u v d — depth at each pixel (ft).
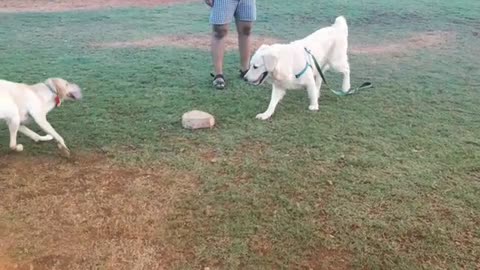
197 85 17.74
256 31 26.30
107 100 16.14
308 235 9.39
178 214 10.06
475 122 14.58
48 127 12.55
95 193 10.85
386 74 19.22
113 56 21.48
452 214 10.05
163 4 34.45
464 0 34.68
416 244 9.18
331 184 11.10
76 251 9.03
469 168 11.85
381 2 34.22
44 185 11.18
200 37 25.13
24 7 33.42
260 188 10.96
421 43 24.04
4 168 11.90
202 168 11.82
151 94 16.75
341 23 16.60
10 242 9.25
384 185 11.05
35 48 22.79
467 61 20.97
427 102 16.17
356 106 15.78
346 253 8.96
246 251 8.98
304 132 13.78
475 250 9.04
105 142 13.20
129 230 9.59
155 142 13.20
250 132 13.80
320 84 16.46
